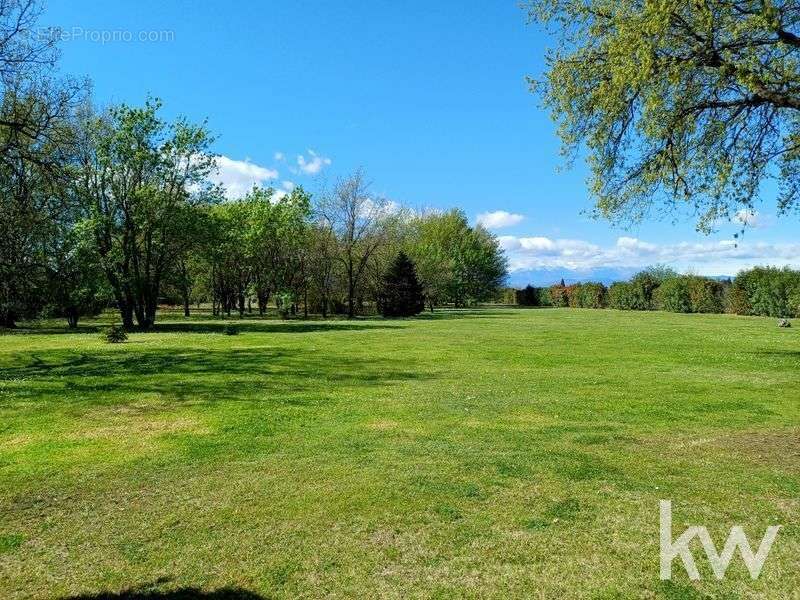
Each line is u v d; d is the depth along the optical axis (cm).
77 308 3922
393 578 450
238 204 5488
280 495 636
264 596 426
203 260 4325
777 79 1078
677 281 6431
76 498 639
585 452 800
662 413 1080
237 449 837
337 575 455
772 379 1505
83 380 1513
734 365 1789
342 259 5722
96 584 448
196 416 1072
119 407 1161
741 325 3828
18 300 2445
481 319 4997
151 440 895
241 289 6000
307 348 2397
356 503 607
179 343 2639
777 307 4947
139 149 3612
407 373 1650
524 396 1270
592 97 1274
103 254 3612
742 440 852
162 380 1512
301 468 737
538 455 784
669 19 1020
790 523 540
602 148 1358
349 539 520
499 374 1627
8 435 934
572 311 6925
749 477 671
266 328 3781
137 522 568
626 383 1452
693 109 1252
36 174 2003
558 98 1370
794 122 1561
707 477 675
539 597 421
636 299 7138
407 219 7338
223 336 3077
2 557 496
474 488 648
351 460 769
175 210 3753
